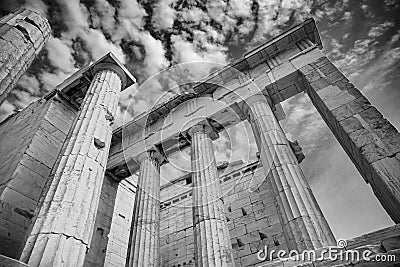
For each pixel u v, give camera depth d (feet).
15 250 32.76
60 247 21.54
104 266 43.73
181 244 54.03
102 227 45.83
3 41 30.68
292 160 31.71
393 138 26.68
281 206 28.19
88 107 35.06
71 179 26.61
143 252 34.22
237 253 46.42
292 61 41.50
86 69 44.34
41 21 37.60
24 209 35.88
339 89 34.09
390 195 23.36
